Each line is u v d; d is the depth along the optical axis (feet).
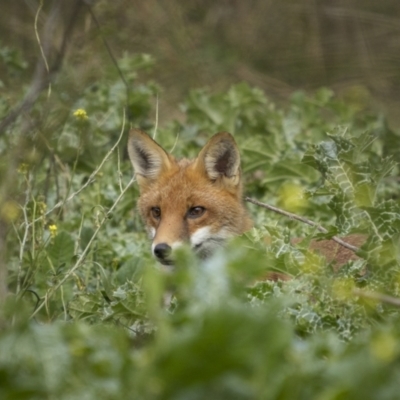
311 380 17.47
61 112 35.04
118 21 72.79
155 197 39.52
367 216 27.53
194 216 38.65
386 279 26.22
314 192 29.58
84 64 43.39
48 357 17.63
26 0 49.80
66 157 46.09
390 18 91.35
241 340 16.75
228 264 18.79
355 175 29.55
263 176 50.90
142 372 17.07
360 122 59.98
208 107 57.62
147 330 26.66
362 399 16.85
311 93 87.04
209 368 16.80
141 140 40.47
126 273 35.42
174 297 27.63
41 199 36.58
